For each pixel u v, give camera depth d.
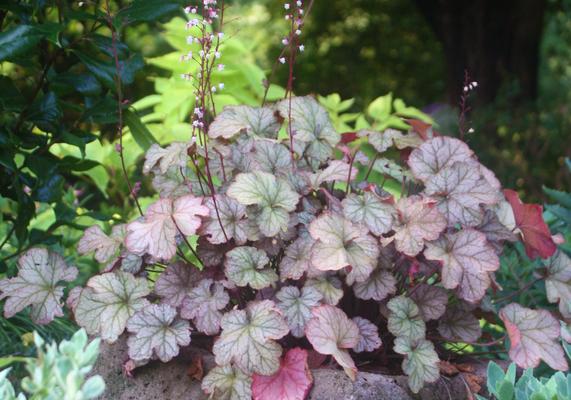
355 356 0.82
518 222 0.84
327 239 0.75
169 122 1.41
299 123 0.87
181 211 0.76
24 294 0.80
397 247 0.77
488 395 0.79
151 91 1.95
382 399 0.72
